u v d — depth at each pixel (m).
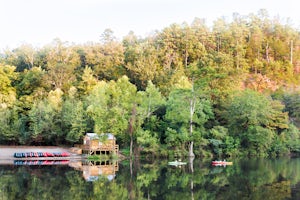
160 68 120.06
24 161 67.38
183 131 74.12
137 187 39.75
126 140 76.31
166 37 143.25
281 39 170.62
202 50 138.62
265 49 161.75
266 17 186.25
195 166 60.41
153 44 145.88
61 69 105.69
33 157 71.56
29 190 37.91
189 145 76.12
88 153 73.75
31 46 142.75
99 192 36.88
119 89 75.50
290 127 86.38
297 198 34.25
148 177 47.06
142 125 78.56
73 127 80.94
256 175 49.38
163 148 74.81
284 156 83.56
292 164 64.25
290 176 48.44
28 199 33.59
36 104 87.69
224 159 74.00
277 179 45.75
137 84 111.38
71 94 91.75
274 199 33.78
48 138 85.12
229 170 54.78
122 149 78.06
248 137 80.62
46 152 73.69
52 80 103.31
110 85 79.50
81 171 52.81
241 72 121.06
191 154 75.06
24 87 104.25
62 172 51.66
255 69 144.62
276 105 87.94
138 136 73.06
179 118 75.69
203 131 78.19
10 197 34.47
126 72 117.44
